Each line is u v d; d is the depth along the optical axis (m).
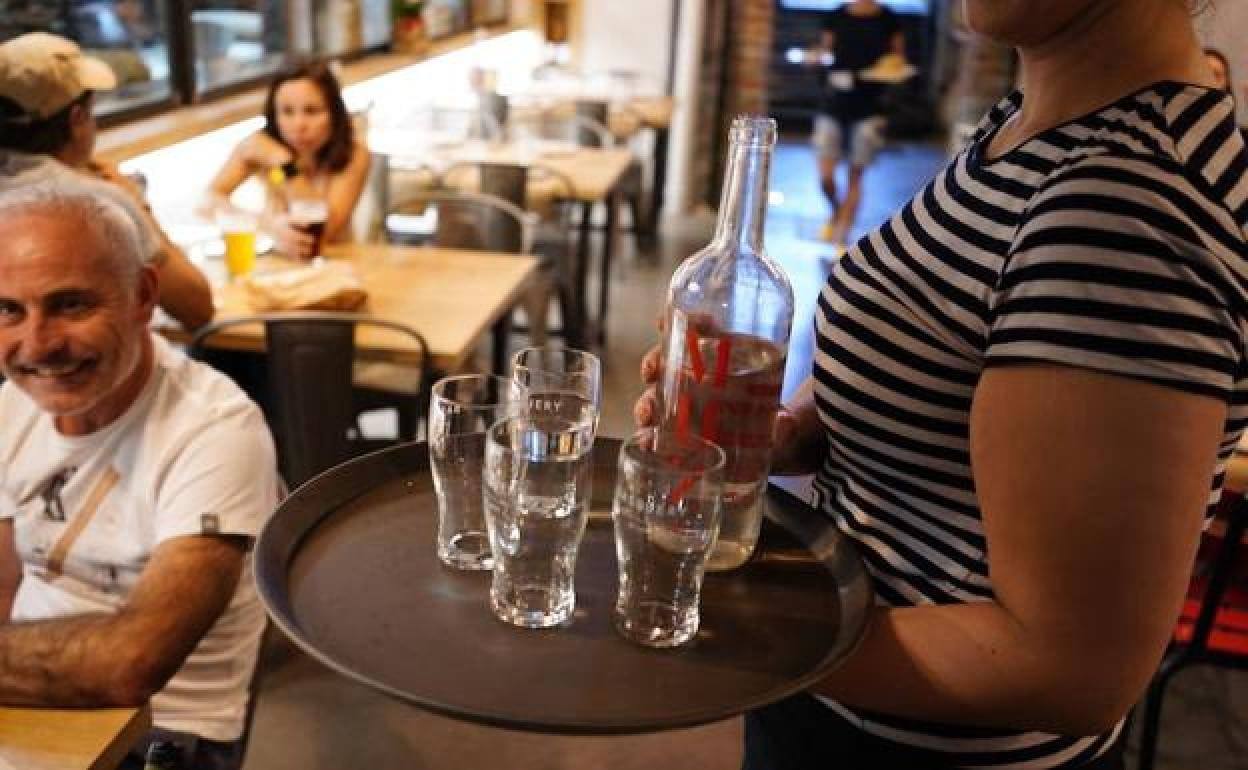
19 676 1.21
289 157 3.38
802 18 8.17
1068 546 0.62
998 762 0.82
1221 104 0.67
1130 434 0.60
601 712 0.63
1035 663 0.64
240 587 1.49
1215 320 0.60
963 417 0.75
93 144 2.49
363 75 4.82
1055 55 0.71
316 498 0.87
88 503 1.45
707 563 0.82
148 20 3.53
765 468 0.82
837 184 7.10
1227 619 2.00
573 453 0.72
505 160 4.45
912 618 0.72
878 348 0.78
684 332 0.82
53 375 1.33
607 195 4.32
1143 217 0.60
